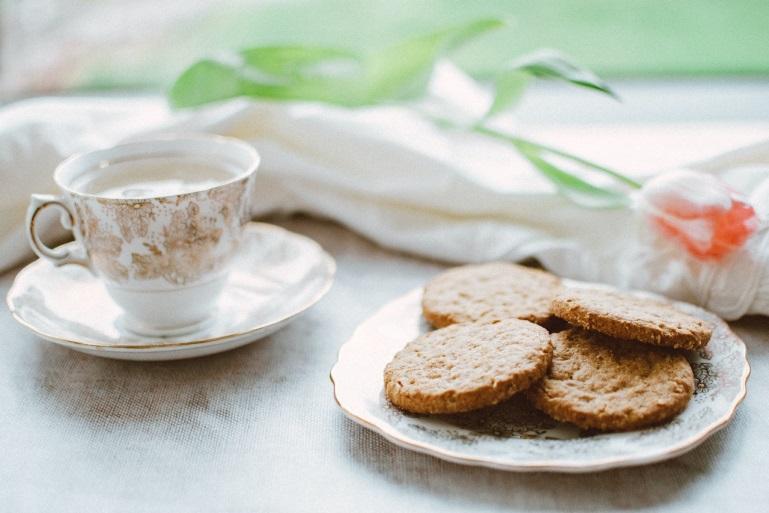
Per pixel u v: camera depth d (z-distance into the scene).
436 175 0.60
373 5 0.74
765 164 0.56
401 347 0.49
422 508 0.41
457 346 0.46
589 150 0.65
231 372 0.49
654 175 0.58
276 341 0.52
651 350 0.46
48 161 0.59
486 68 0.74
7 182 0.58
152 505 0.41
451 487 0.42
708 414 0.43
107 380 0.49
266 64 0.61
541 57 0.56
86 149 0.60
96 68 0.73
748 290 0.51
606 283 0.57
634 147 0.64
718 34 0.73
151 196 0.47
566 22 0.74
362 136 0.61
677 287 0.53
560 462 0.41
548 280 0.53
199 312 0.51
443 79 0.68
